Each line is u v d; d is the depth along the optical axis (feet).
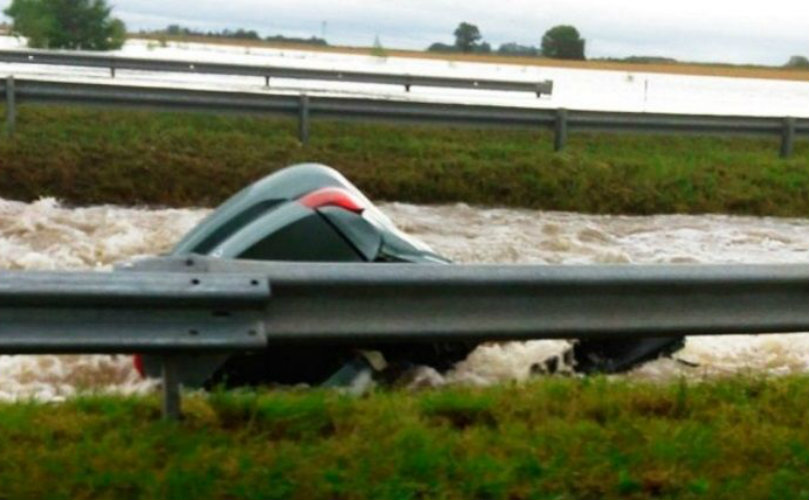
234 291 25.57
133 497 23.25
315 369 33.06
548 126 86.48
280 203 35.32
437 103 85.10
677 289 28.84
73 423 26.40
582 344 36.40
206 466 24.09
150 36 251.60
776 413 28.81
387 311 27.20
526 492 24.00
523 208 77.05
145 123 85.05
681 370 36.60
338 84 143.33
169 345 25.41
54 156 73.51
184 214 67.21
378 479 24.06
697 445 26.08
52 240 58.34
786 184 83.25
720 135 89.66
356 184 76.28
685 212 78.89
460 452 25.59
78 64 120.37
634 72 280.31
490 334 27.84
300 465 24.32
